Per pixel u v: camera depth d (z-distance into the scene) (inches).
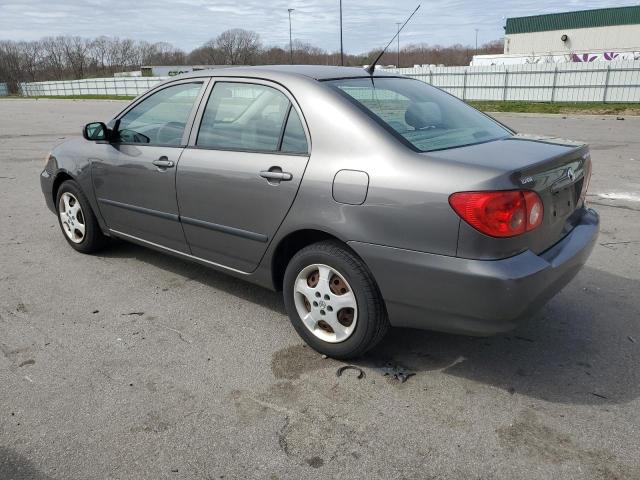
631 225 228.2
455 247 103.3
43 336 139.5
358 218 113.1
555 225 115.4
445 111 138.9
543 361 127.1
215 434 102.7
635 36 1887.3
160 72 2231.8
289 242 131.6
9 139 564.1
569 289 165.5
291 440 101.1
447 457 96.7
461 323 107.6
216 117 144.9
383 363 126.6
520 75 1056.8
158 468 94.3
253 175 130.3
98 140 173.6
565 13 1991.9
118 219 176.7
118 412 109.0
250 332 141.6
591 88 992.9
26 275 180.4
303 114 125.2
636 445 99.3
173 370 124.0
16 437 102.0
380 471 93.5
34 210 266.5
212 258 150.2
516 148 119.3
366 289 116.2
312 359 128.6
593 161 376.8
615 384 118.0
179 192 150.1
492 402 112.0
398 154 111.0
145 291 167.5
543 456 96.7
